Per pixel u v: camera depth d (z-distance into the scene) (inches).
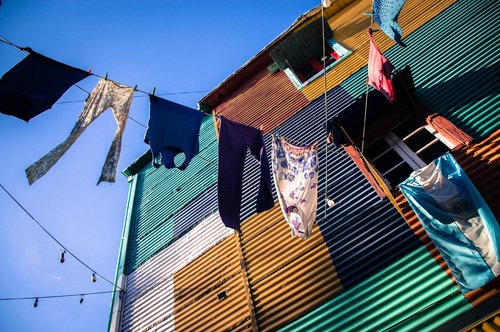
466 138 182.2
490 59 213.3
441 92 217.2
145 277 275.6
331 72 313.9
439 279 149.8
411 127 218.8
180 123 164.7
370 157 219.6
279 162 160.9
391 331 145.3
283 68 374.6
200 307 218.5
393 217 181.6
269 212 239.5
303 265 193.9
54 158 135.1
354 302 163.6
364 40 317.1
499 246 126.6
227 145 160.6
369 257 175.0
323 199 215.6
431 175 155.9
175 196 336.2
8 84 131.6
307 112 292.5
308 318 170.6
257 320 185.6
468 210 139.6
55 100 138.1
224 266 229.9
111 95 158.1
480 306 132.8
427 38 268.7
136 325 243.8
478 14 253.6
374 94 209.8
